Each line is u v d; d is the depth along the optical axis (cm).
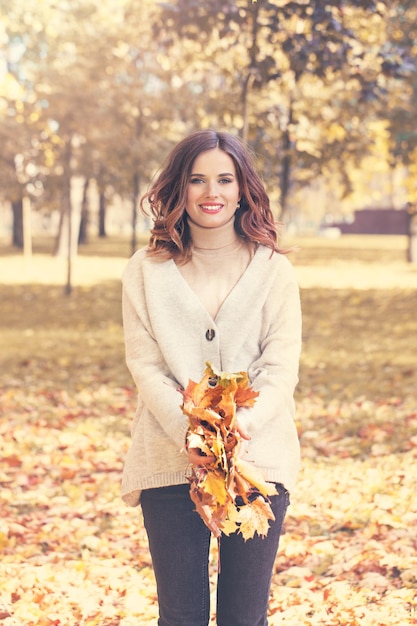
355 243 4950
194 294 294
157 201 302
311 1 886
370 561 480
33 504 640
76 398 1041
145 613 438
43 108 1967
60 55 1945
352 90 1425
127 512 612
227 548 288
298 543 523
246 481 262
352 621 405
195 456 262
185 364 289
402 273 2798
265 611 296
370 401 944
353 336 1553
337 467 690
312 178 1664
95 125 1925
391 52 996
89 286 2489
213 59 1321
